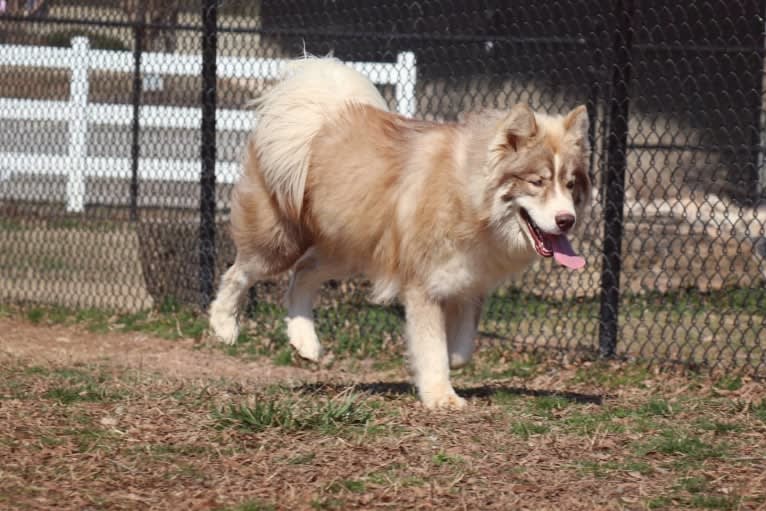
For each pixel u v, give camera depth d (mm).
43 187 14906
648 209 11742
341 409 6176
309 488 5043
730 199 10891
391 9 13742
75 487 4984
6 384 7027
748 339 9281
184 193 14039
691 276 11031
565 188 6258
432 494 4980
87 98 14750
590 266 9969
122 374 7777
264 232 7465
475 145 6402
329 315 9867
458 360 7016
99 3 14961
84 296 10891
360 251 7023
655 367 8328
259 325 9781
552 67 11125
